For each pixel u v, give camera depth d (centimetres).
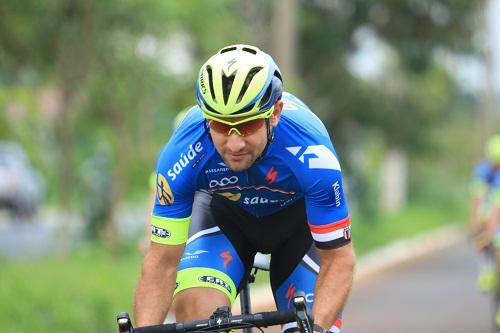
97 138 4181
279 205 1261
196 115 1145
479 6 5184
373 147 8338
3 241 4516
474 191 2641
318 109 5503
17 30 3139
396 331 2630
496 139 2609
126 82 3316
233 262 1284
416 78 5741
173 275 1182
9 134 6144
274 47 3881
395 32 5225
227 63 1044
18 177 6162
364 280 4112
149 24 3153
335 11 5225
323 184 1150
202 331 1035
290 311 1026
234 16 3634
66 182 3369
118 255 3547
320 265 1265
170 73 3356
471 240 2653
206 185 1173
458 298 3406
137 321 1162
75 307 2111
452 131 11356
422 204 9638
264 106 1051
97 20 3109
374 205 5950
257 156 1092
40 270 2364
